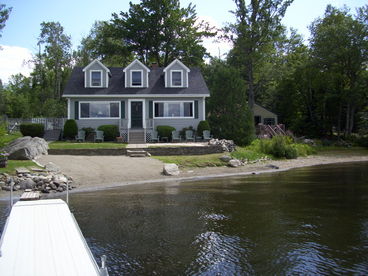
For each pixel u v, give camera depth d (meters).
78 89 29.98
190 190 14.23
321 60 44.41
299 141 38.03
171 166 19.00
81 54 56.66
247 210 10.57
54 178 14.75
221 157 23.02
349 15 45.00
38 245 4.66
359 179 17.25
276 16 39.78
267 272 6.07
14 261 4.18
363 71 44.59
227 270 6.15
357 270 6.12
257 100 57.88
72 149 22.69
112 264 6.40
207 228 8.66
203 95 30.45
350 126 44.34
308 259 6.62
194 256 6.80
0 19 39.00
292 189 14.38
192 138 29.36
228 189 14.44
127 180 16.81
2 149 18.88
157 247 7.31
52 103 48.19
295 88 48.94
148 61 44.38
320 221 9.29
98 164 19.61
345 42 42.38
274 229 8.56
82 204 11.48
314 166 23.88
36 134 28.33
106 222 9.21
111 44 43.12
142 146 24.52
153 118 30.34
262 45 41.16
